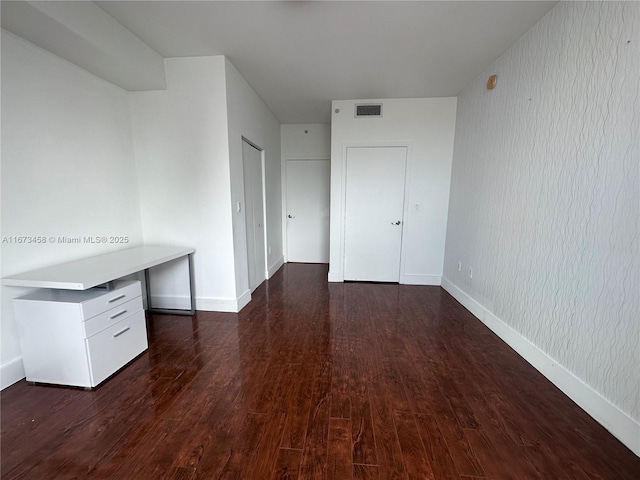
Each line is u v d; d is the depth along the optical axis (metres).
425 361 2.06
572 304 1.68
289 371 1.93
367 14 1.96
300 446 1.33
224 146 2.67
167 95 2.66
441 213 3.79
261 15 1.97
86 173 2.27
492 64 2.65
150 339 2.38
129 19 2.02
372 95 3.53
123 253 2.48
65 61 2.07
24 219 1.83
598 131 1.52
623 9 1.38
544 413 1.56
